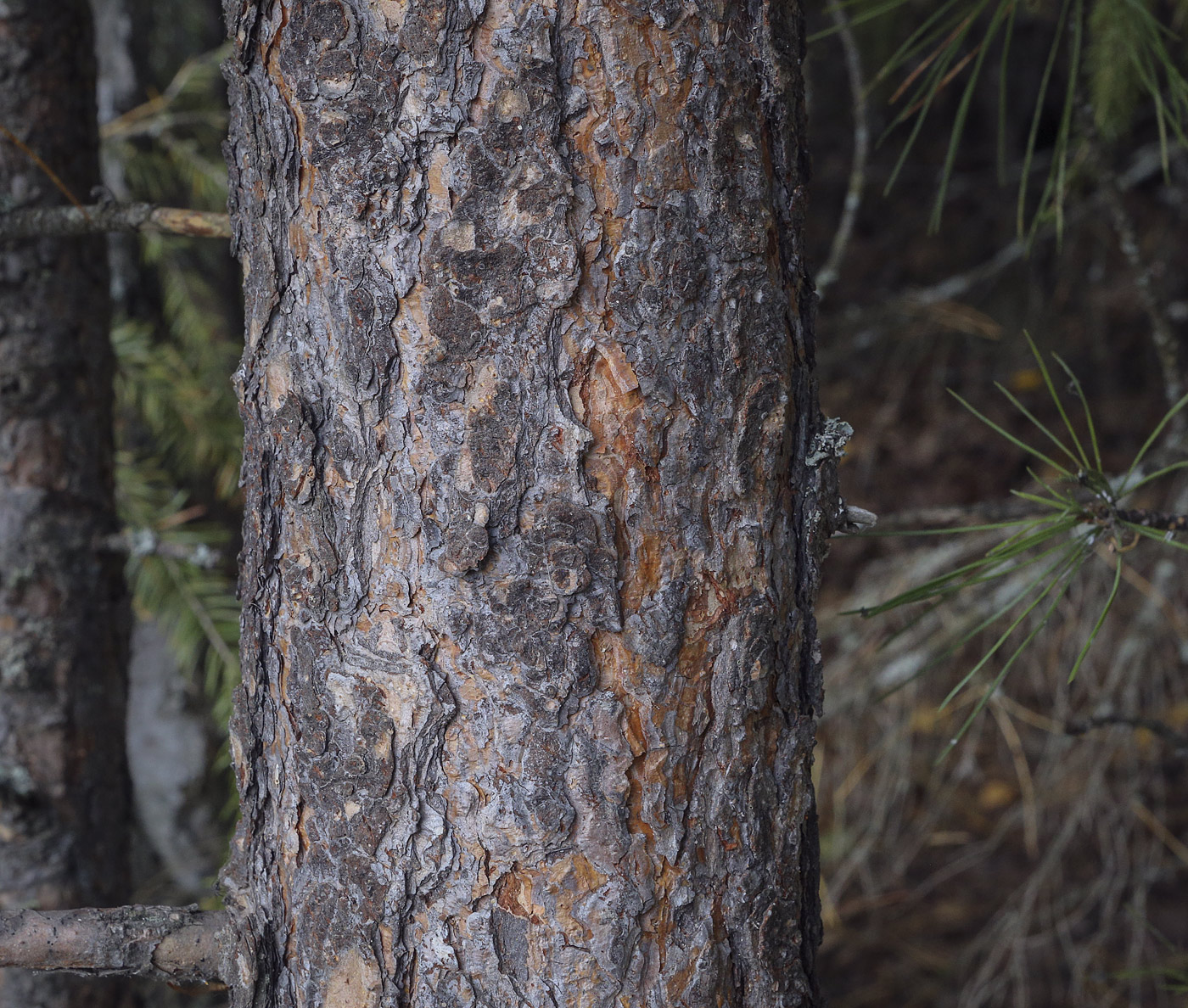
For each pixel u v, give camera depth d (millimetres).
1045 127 6016
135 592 2385
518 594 1502
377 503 1512
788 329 1530
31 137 1845
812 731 1561
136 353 2545
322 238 1504
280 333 1523
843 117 6582
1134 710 2803
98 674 1931
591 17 1479
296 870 1548
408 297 1495
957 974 3443
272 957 1559
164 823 2926
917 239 6168
